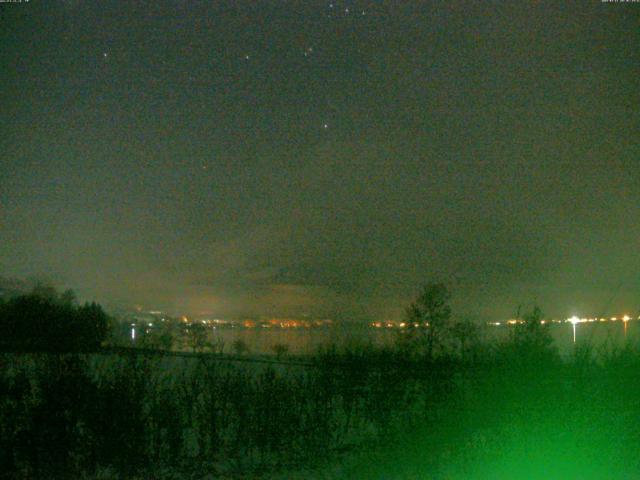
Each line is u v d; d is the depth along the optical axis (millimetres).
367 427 9414
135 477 7641
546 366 9047
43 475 7363
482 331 12477
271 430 8727
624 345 9477
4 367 8820
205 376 9688
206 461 8227
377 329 14039
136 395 8242
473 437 8344
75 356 8531
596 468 7293
